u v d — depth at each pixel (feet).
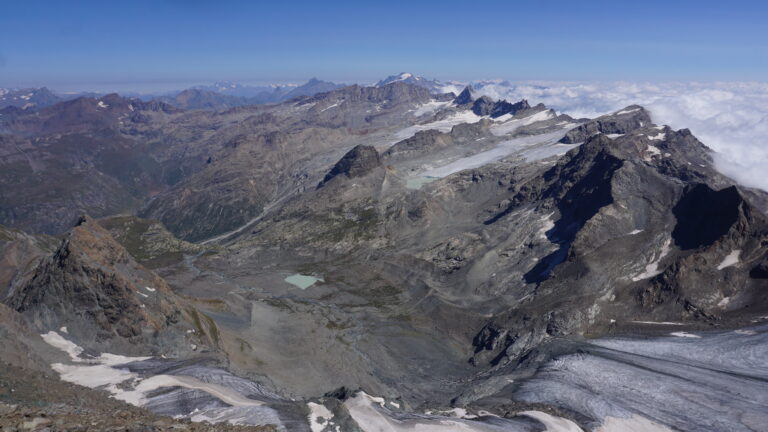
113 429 118.52
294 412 194.29
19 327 253.44
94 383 221.05
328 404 203.00
